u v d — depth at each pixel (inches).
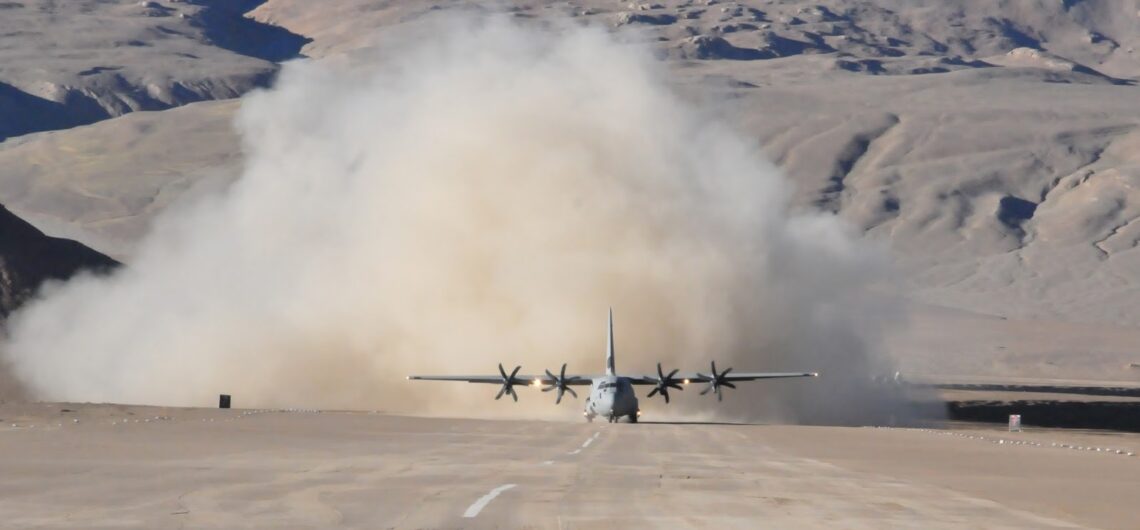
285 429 6437.0
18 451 4318.4
